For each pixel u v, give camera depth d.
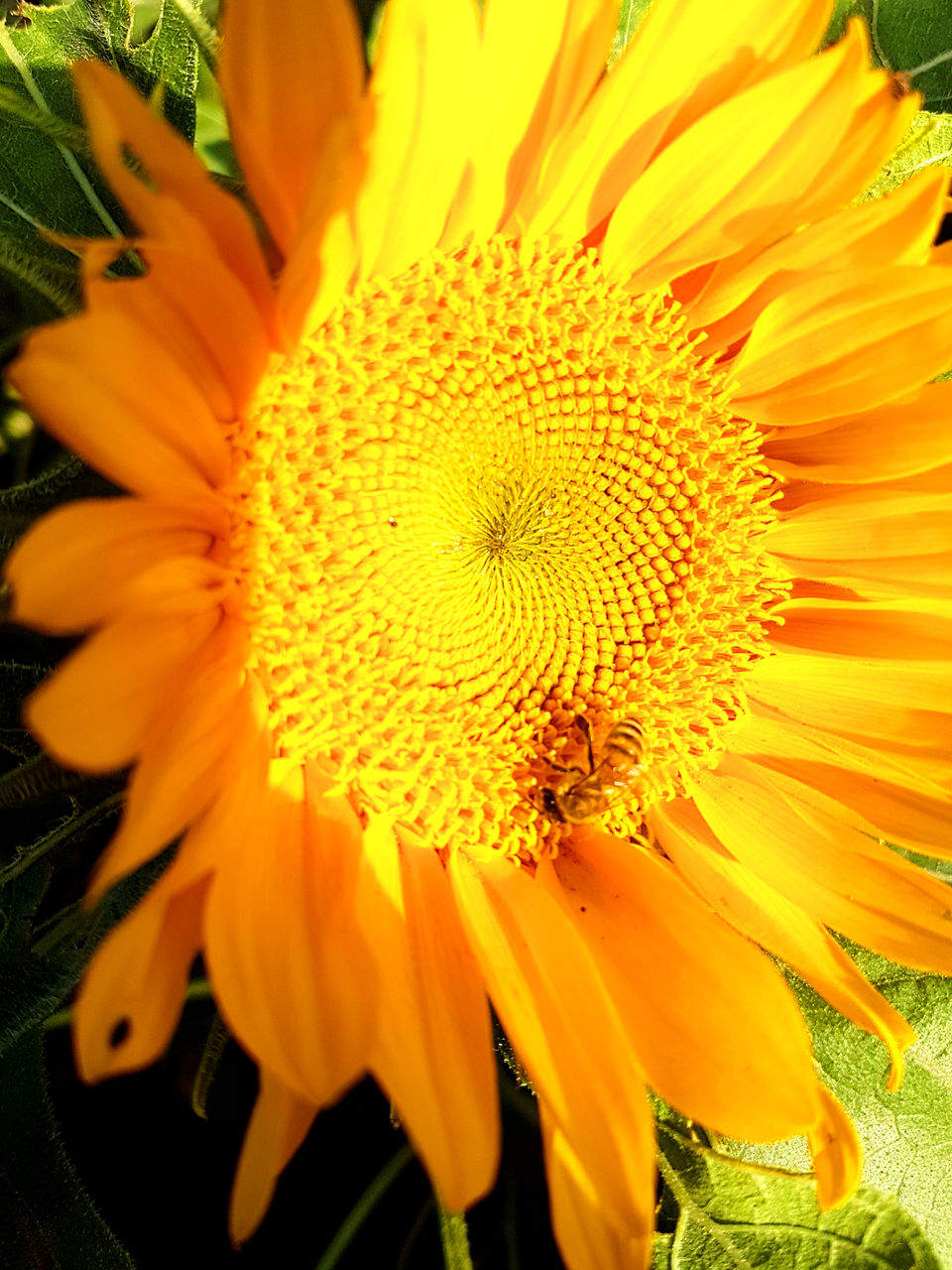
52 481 0.08
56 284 0.08
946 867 0.15
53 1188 0.10
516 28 0.09
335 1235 0.13
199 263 0.08
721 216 0.11
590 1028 0.09
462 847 0.11
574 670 0.12
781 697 0.12
